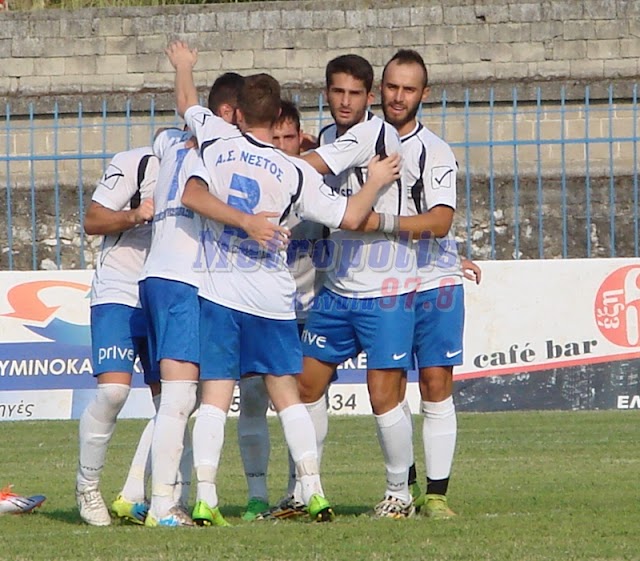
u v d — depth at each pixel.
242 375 21.55
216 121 21.55
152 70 61.19
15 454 34.69
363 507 24.53
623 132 56.69
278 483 28.81
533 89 56.41
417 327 23.17
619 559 17.92
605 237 55.56
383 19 60.09
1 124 58.72
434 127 57.69
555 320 44.00
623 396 43.75
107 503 25.50
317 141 23.67
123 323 22.19
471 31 59.69
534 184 55.66
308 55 60.38
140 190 22.38
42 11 61.72
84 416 22.19
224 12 60.91
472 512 23.14
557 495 25.42
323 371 23.02
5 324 44.34
